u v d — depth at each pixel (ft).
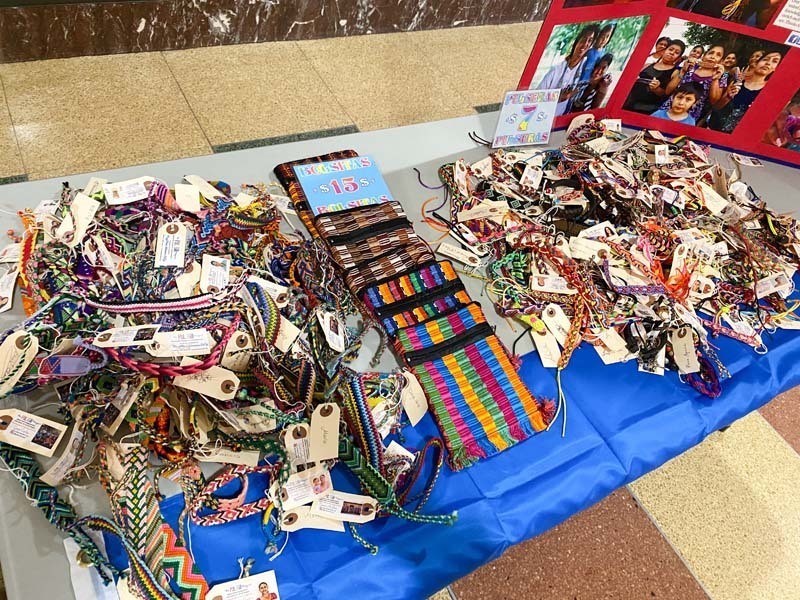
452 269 3.40
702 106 4.67
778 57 4.24
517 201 3.88
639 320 3.44
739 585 4.37
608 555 4.38
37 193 3.41
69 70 6.78
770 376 3.49
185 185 3.38
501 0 8.93
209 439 2.57
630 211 3.88
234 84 7.19
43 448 2.42
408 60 8.19
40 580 2.23
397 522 2.59
